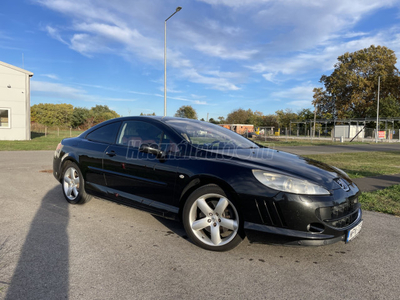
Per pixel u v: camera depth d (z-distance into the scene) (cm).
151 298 206
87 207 426
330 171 312
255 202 262
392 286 232
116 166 366
